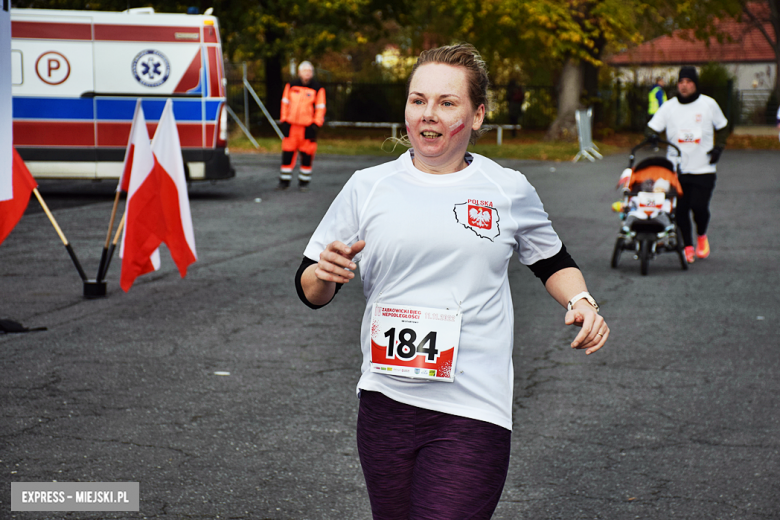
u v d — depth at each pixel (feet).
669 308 25.63
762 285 28.94
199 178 49.08
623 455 14.61
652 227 31.19
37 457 14.26
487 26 100.42
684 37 116.98
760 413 16.70
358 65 181.47
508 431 8.32
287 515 12.38
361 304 26.25
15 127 47.93
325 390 17.94
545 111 128.88
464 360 8.13
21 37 47.55
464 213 8.13
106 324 23.25
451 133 8.21
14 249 34.45
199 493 13.02
